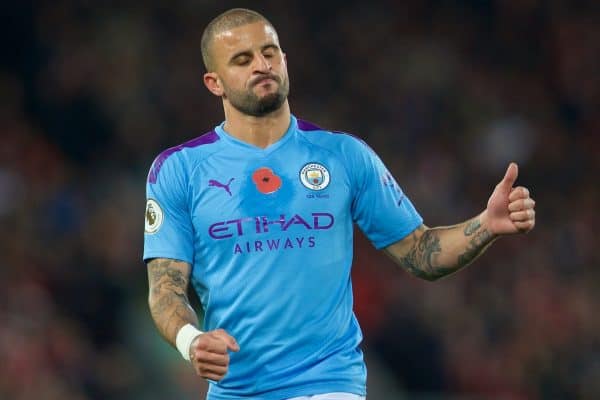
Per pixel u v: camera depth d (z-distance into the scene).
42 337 42.00
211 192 17.94
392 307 47.28
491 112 63.38
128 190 51.62
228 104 18.34
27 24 60.09
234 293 17.73
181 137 57.09
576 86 66.69
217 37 18.19
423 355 45.84
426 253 18.45
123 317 45.56
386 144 60.16
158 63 59.31
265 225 17.69
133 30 59.88
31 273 46.00
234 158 18.12
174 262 18.00
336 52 64.56
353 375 17.81
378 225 18.67
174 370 42.56
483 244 17.83
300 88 62.81
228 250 17.78
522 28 68.38
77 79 57.47
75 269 46.88
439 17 67.56
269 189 17.86
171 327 17.19
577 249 55.34
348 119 61.72
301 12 65.25
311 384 17.55
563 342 49.97
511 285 51.75
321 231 17.80
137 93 57.22
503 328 49.66
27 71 58.97
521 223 17.38
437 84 63.66
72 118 56.06
